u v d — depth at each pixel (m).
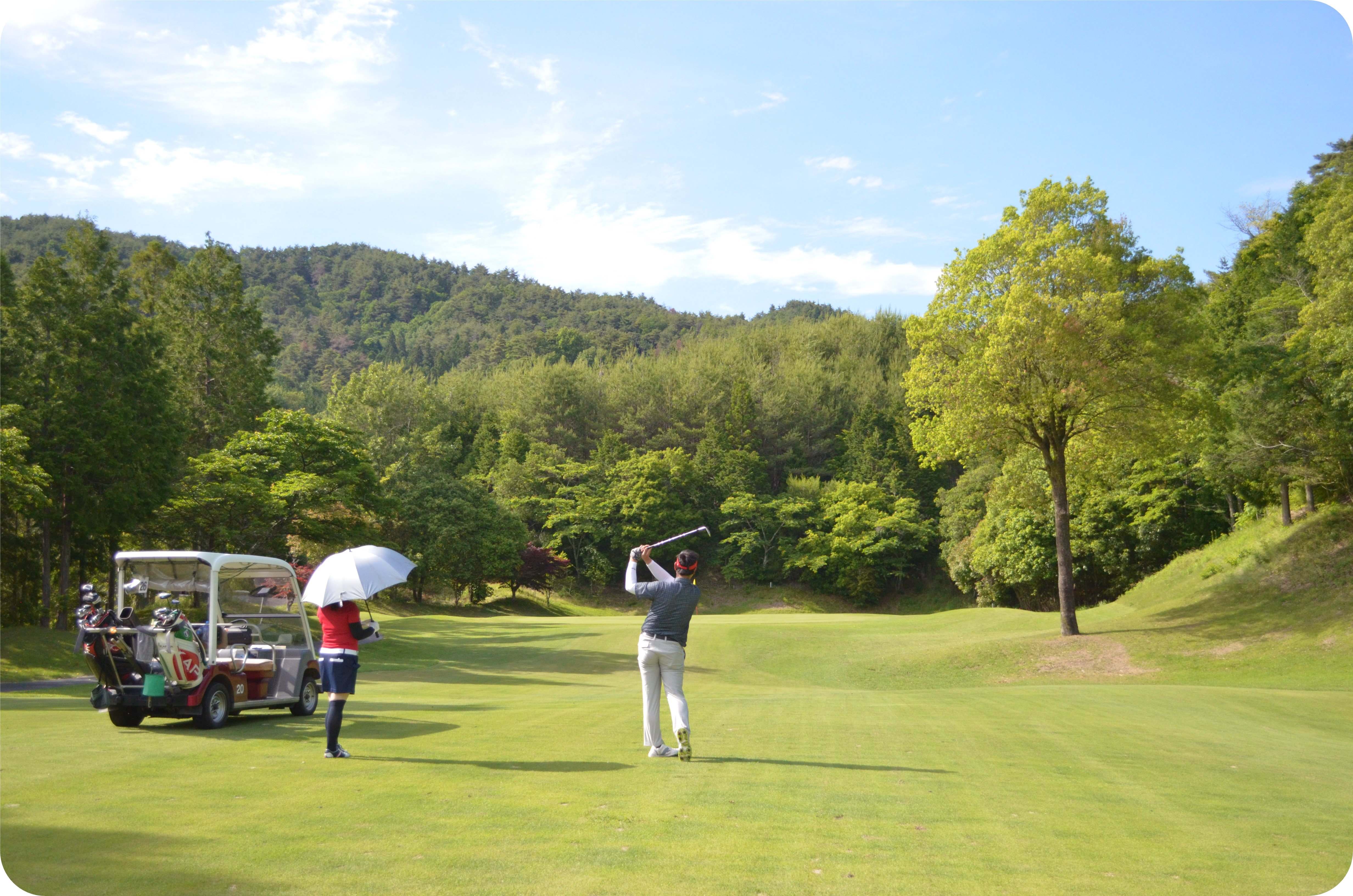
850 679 25.34
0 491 23.92
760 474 76.38
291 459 36.78
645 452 82.75
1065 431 25.73
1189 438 26.50
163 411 32.19
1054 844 4.73
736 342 103.56
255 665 10.52
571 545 71.81
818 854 4.44
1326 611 22.92
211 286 45.78
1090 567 48.19
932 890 3.92
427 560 60.88
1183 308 23.92
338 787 5.98
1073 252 22.58
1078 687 18.41
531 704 13.66
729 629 33.47
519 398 88.88
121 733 9.31
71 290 30.55
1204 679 20.91
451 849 4.44
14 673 21.80
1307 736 10.66
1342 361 24.47
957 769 6.97
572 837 4.69
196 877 3.99
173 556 10.54
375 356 186.38
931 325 25.72
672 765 6.94
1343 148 37.59
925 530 68.69
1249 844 4.81
